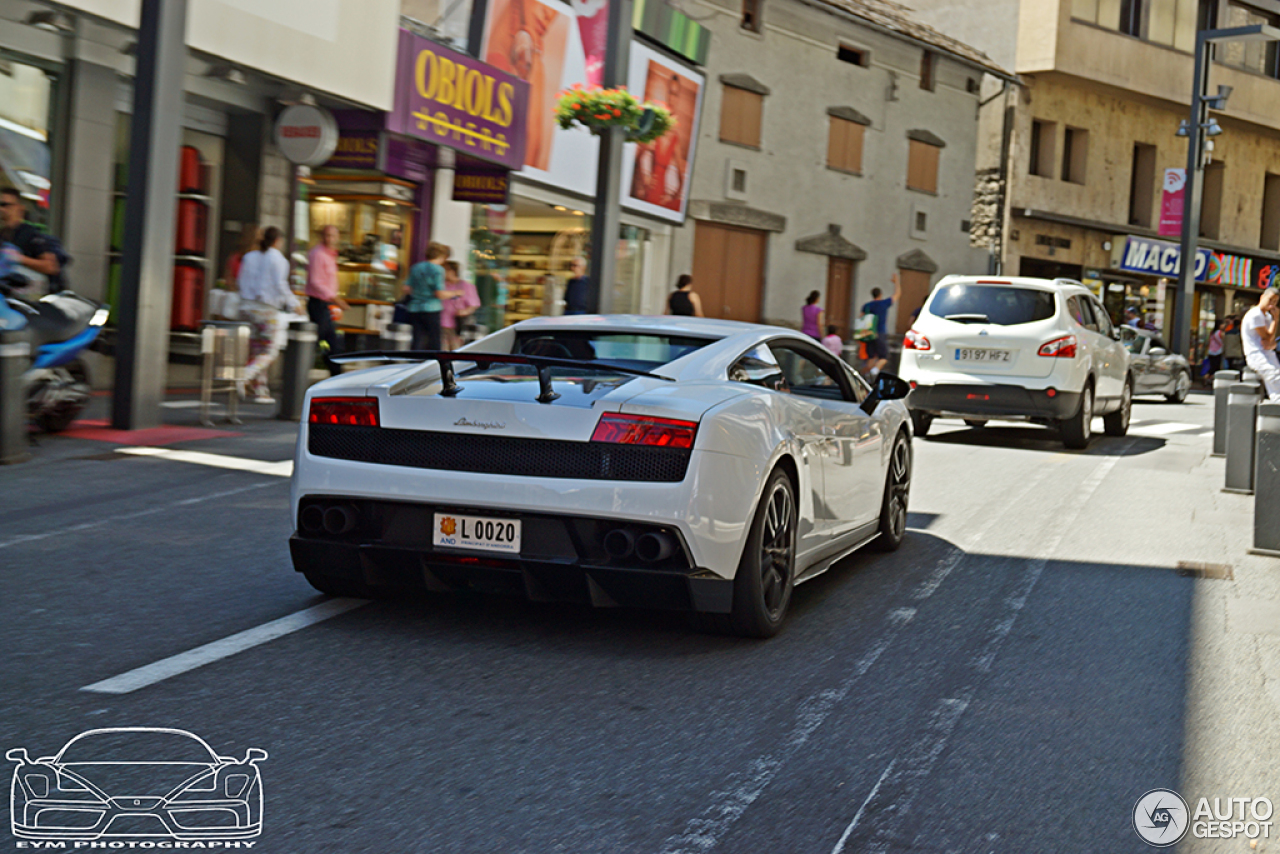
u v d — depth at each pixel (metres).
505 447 4.59
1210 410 21.42
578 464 4.52
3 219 9.66
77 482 7.98
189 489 7.97
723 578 4.60
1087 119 35.28
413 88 15.84
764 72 26.92
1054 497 9.62
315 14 13.98
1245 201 41.03
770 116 27.23
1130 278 37.25
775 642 5.00
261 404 13.40
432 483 4.61
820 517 5.63
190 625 4.88
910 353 13.64
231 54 12.79
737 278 27.08
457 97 16.78
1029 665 4.82
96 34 12.86
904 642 5.10
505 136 18.06
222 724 3.75
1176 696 4.47
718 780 3.47
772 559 5.02
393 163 16.80
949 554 7.12
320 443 4.87
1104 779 3.61
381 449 4.75
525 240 22.02
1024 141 33.81
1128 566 6.93
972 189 33.47
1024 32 33.44
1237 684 4.66
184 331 15.01
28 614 4.93
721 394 4.83
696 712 4.07
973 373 13.27
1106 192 36.03
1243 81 38.69
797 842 3.06
